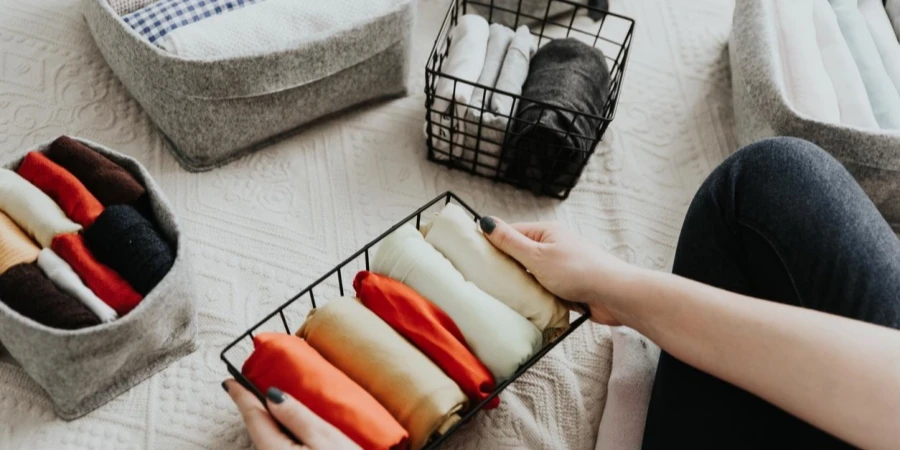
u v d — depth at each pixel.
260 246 0.91
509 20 1.17
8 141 0.95
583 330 0.87
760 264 0.66
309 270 0.90
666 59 1.18
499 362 0.65
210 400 0.79
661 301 0.60
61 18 1.08
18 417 0.75
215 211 0.93
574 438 0.80
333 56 0.91
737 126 1.07
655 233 0.98
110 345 0.66
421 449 0.62
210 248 0.90
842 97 0.93
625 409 0.77
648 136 1.08
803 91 0.91
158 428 0.76
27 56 1.03
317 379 0.61
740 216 0.67
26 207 0.71
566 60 0.94
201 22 0.89
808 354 0.52
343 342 0.65
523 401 0.82
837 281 0.61
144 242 0.69
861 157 0.85
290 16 0.91
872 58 0.99
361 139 1.03
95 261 0.69
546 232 0.71
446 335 0.65
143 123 1.00
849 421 0.50
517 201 0.99
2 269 0.68
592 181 1.02
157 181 0.95
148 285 0.69
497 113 0.87
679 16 1.24
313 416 0.57
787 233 0.64
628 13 1.23
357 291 0.71
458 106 0.90
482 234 0.72
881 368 0.49
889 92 0.95
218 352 0.82
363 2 0.94
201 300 0.85
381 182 0.99
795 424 0.62
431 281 0.67
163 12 0.89
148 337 0.70
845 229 0.62
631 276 0.63
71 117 0.99
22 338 0.64
